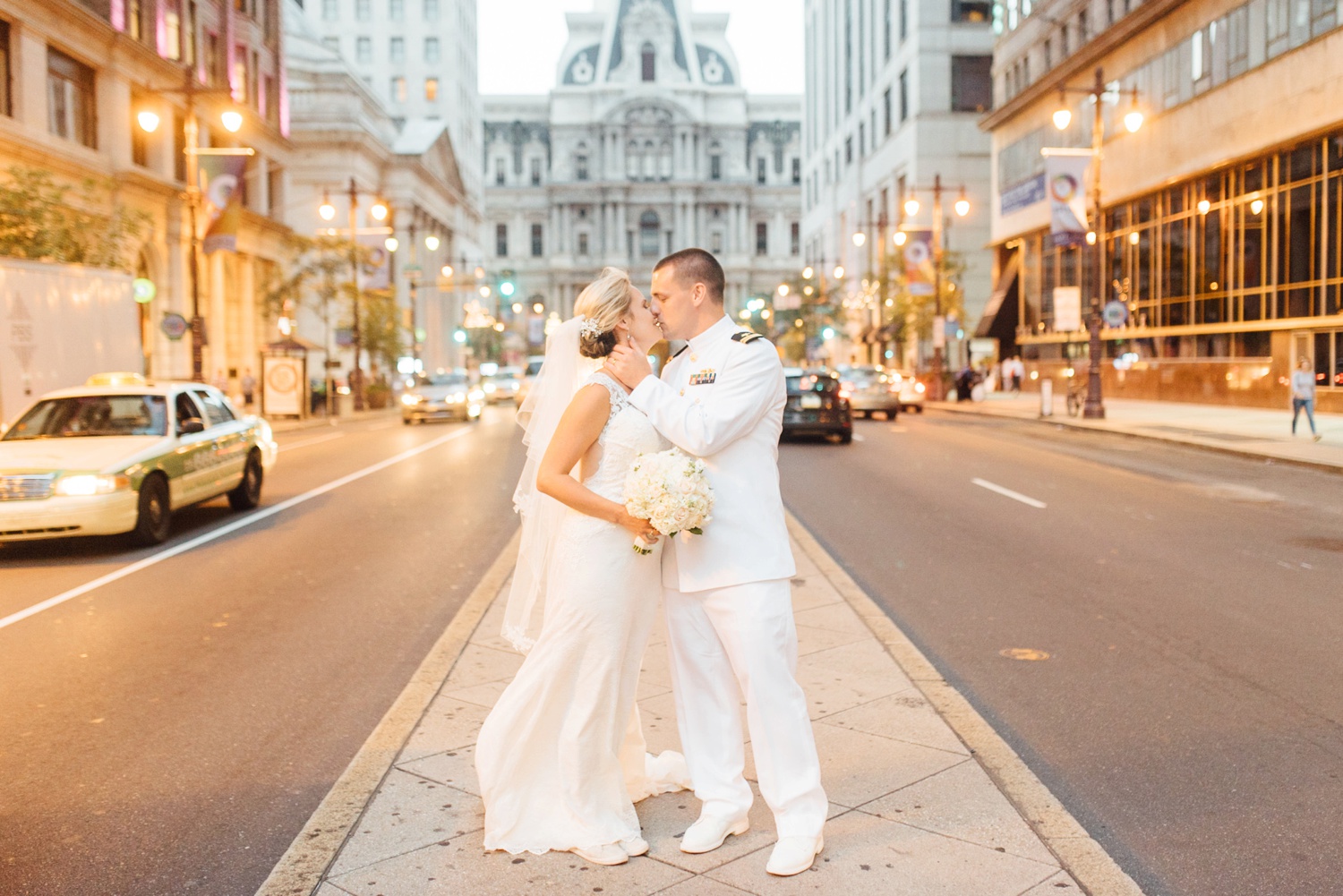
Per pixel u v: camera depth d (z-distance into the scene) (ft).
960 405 140.97
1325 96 93.76
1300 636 23.84
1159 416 102.32
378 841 13.26
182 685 21.15
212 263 148.36
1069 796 15.35
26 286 50.52
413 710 18.04
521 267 426.10
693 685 13.43
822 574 29.35
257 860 13.56
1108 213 142.00
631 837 13.00
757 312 324.39
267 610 27.66
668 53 423.23
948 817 13.73
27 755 17.30
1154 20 124.06
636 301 13.37
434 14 321.73
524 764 13.15
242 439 46.01
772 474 13.34
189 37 141.49
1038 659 22.34
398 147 264.31
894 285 183.93
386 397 177.27
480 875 12.39
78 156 110.83
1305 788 15.51
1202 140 115.14
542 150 437.99
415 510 46.50
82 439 38.63
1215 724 18.25
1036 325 167.02
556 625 13.21
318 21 321.73
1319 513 42.47
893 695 18.62
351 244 154.92
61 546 38.27
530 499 14.52
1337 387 96.94
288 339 139.64
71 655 23.36
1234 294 112.16
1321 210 97.14
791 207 429.38
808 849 12.40
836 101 291.38
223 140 153.48
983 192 208.23
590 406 13.06
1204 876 12.90
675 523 12.24
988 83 207.72
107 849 13.88
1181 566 31.94
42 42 104.22
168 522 38.68
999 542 36.40
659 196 412.57
